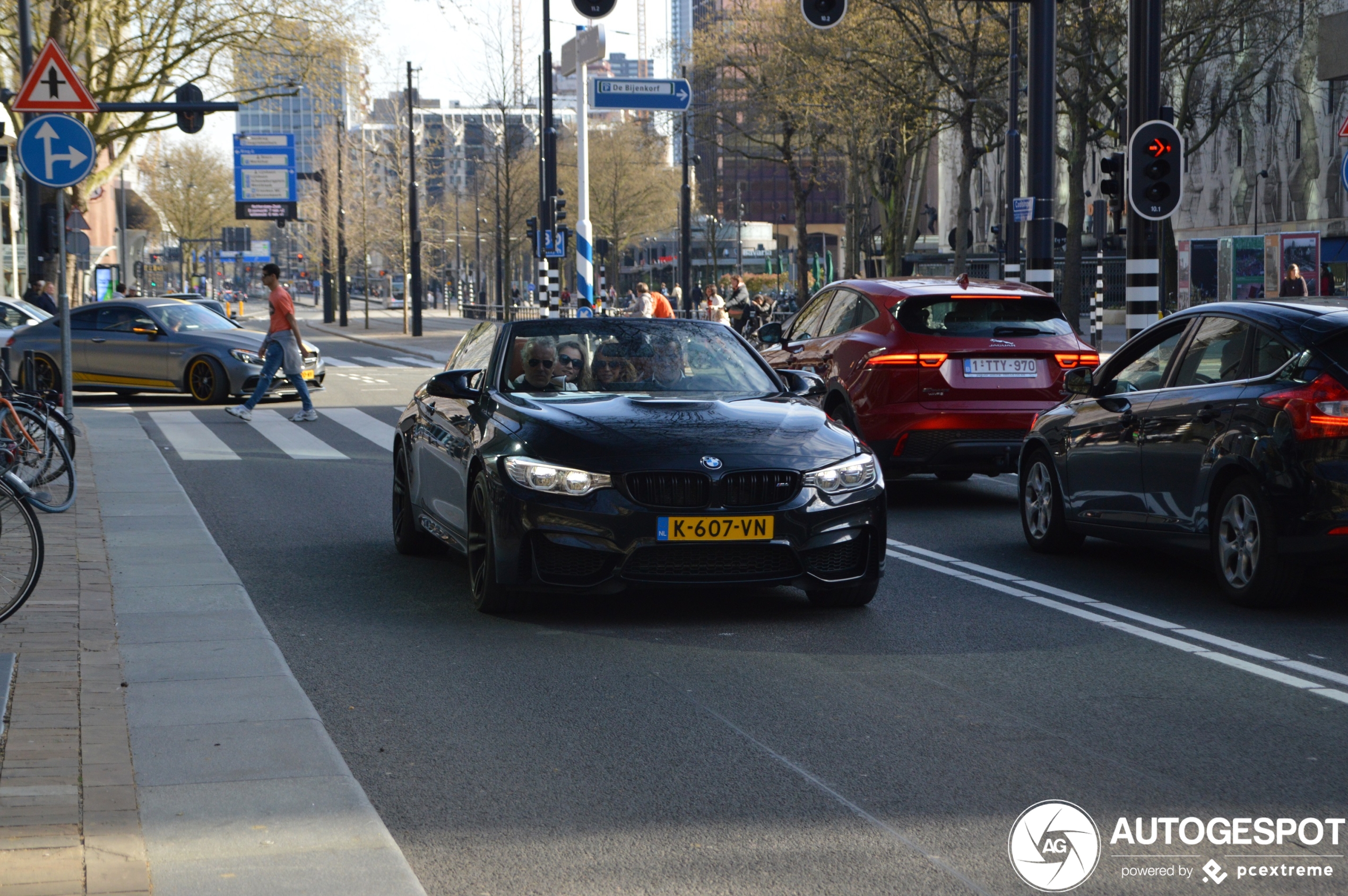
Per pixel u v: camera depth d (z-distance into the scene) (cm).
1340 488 687
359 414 1994
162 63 3406
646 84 2992
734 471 684
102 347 2177
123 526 1009
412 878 382
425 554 931
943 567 884
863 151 4984
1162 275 3838
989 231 7350
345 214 6625
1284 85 5097
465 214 9975
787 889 381
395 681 605
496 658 646
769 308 4528
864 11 3734
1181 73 3812
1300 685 591
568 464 688
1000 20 3394
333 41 3428
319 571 870
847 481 708
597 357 809
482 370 829
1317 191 5066
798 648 664
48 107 1434
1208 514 766
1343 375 698
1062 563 898
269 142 6844
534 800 454
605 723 541
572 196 8894
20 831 405
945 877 389
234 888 373
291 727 521
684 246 5100
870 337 1148
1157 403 812
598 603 768
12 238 3959
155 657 628
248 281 16688
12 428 1059
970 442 1111
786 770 482
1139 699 570
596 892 379
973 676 610
